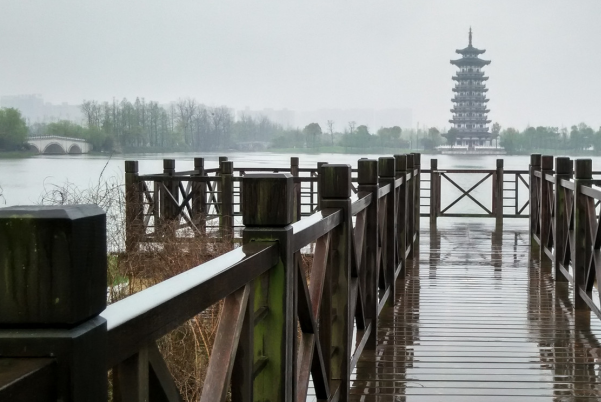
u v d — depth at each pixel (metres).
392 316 4.54
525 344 3.86
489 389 3.12
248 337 1.44
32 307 0.70
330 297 2.43
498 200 9.67
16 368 0.66
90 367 0.74
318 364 2.20
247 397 1.44
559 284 5.61
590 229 4.35
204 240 5.30
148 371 0.96
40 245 0.70
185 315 1.06
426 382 3.22
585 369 3.41
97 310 0.75
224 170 7.98
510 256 7.11
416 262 6.76
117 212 5.59
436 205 9.84
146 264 4.76
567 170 5.57
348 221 2.64
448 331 4.15
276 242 1.65
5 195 4.96
